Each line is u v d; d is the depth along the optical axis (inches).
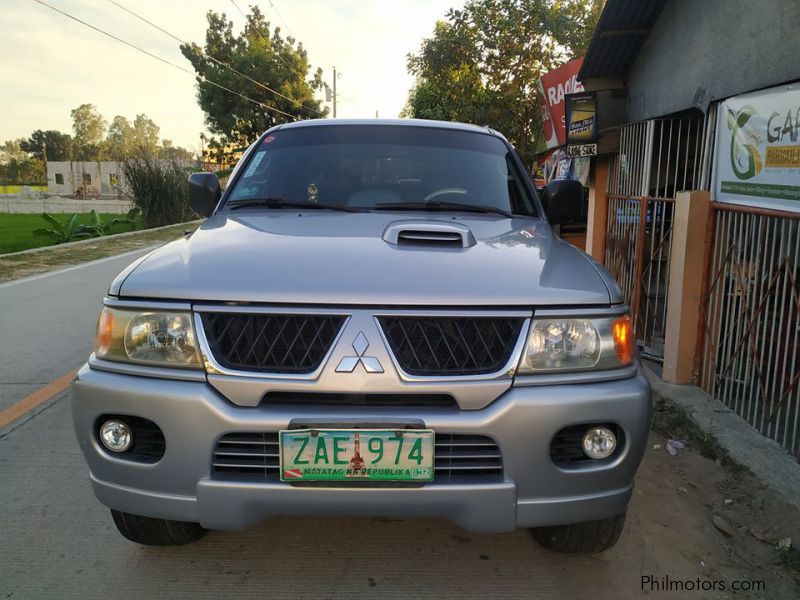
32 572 98.3
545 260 94.3
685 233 179.6
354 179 129.0
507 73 548.1
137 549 104.4
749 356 159.5
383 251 91.5
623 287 248.7
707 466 138.5
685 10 219.8
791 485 126.6
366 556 103.3
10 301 302.2
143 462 81.7
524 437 78.7
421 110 755.4
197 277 84.4
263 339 79.7
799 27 153.1
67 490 123.4
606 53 266.5
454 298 80.0
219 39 1502.2
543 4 525.0
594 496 82.7
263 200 124.6
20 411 163.6
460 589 95.7
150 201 788.6
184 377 79.9
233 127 1486.2
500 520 79.7
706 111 195.8
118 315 84.0
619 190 258.8
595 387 81.7
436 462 79.2
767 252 153.3
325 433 76.9
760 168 156.3
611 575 100.1
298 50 1583.4
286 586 95.8
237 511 79.3
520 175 136.7
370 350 77.9
